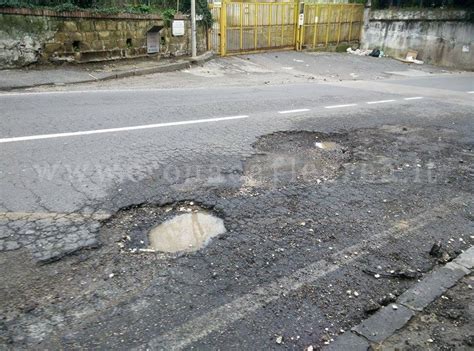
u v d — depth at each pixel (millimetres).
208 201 4281
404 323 2750
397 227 3980
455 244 3742
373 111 8805
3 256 3211
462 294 3068
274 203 4316
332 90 11562
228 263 3277
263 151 5863
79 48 12039
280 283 3074
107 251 3365
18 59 10984
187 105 8352
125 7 13594
